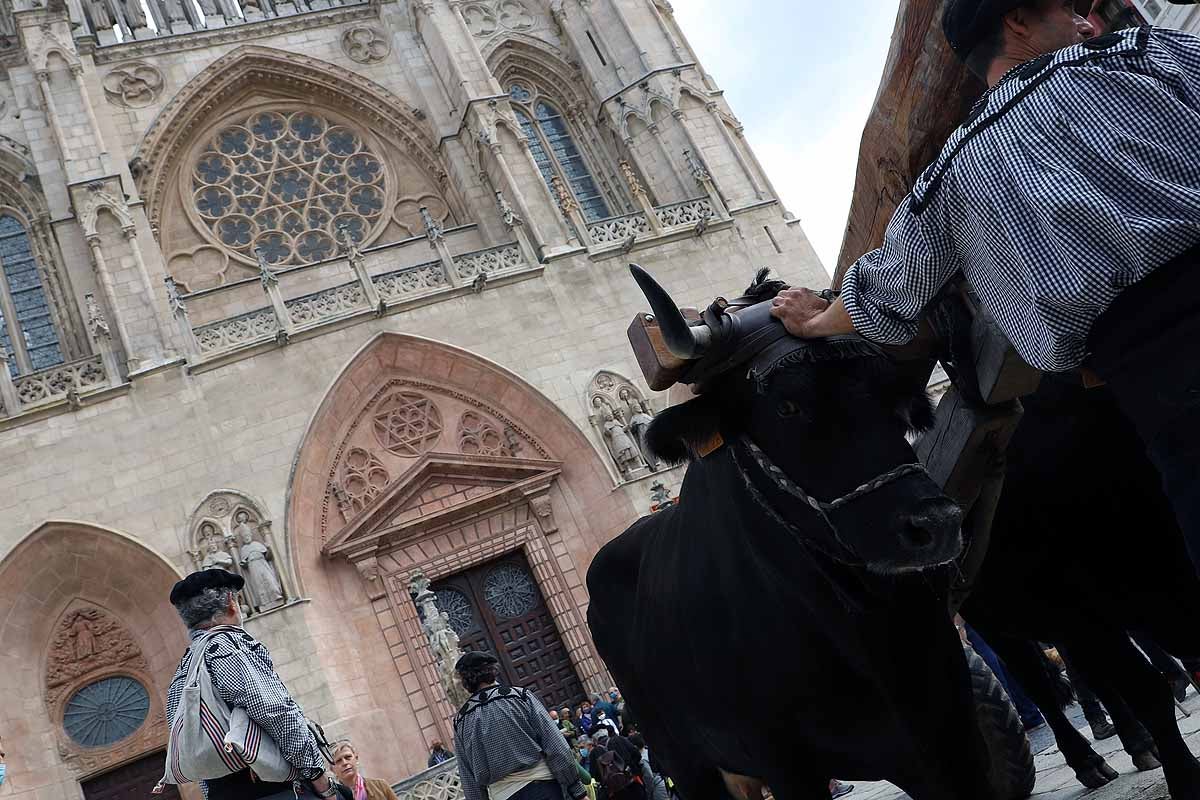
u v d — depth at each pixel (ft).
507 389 109.19
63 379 101.04
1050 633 18.26
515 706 25.66
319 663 92.79
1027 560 17.51
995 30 9.70
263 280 107.04
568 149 134.51
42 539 94.79
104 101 117.80
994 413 13.55
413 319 108.88
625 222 119.85
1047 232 8.55
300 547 98.84
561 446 109.09
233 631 18.15
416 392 109.09
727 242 121.29
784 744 15.57
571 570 105.50
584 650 102.78
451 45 126.21
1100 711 28.19
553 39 138.31
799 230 125.08
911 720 13.07
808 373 12.55
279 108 128.57
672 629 18.11
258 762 16.84
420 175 129.70
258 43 127.85
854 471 12.11
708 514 16.19
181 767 17.40
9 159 116.98
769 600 14.62
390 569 102.17
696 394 14.17
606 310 114.01
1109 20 12.44
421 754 95.61
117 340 104.78
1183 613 16.47
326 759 19.54
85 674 96.32
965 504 14.53
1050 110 8.66
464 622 103.76
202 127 124.77
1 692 92.43
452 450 108.17
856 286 10.73
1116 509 16.30
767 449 13.19
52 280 112.78
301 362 104.94
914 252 9.89
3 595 94.12
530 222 116.47
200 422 100.68
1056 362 9.13
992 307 9.62
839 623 13.30
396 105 128.67
